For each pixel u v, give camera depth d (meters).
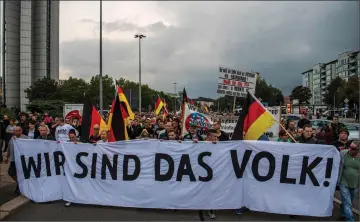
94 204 7.37
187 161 7.07
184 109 10.52
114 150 7.36
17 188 8.30
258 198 6.86
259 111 7.32
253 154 6.91
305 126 8.17
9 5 99.44
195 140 7.12
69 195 7.48
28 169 7.86
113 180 7.33
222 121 12.53
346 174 6.50
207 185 6.99
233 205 6.92
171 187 7.10
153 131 13.22
